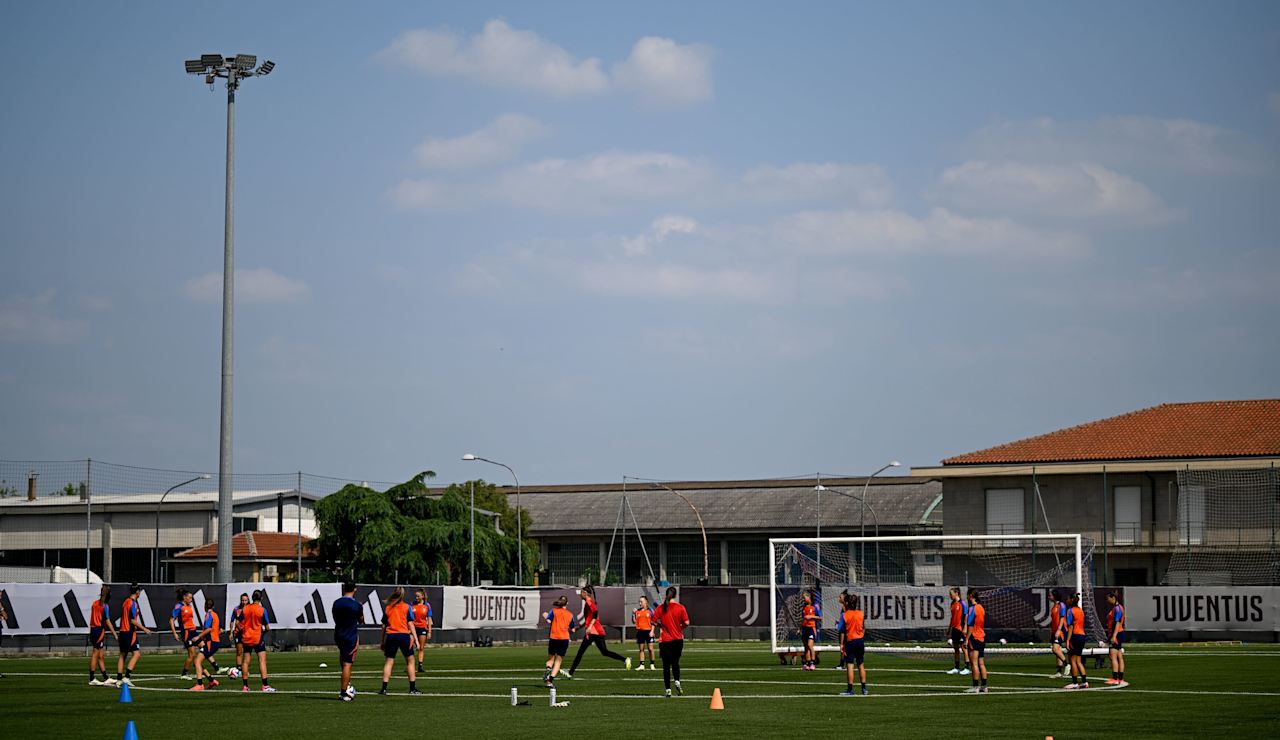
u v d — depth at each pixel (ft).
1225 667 124.36
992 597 177.47
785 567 216.13
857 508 324.39
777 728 71.15
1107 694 93.86
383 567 253.24
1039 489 246.68
